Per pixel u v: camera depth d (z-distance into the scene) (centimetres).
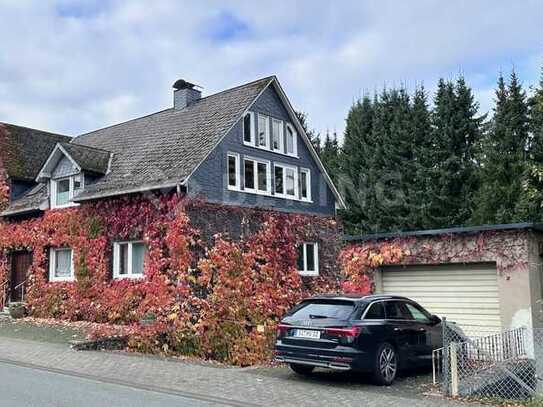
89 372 1125
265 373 1174
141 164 2206
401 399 927
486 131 3675
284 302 2023
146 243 1928
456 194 3653
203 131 2262
